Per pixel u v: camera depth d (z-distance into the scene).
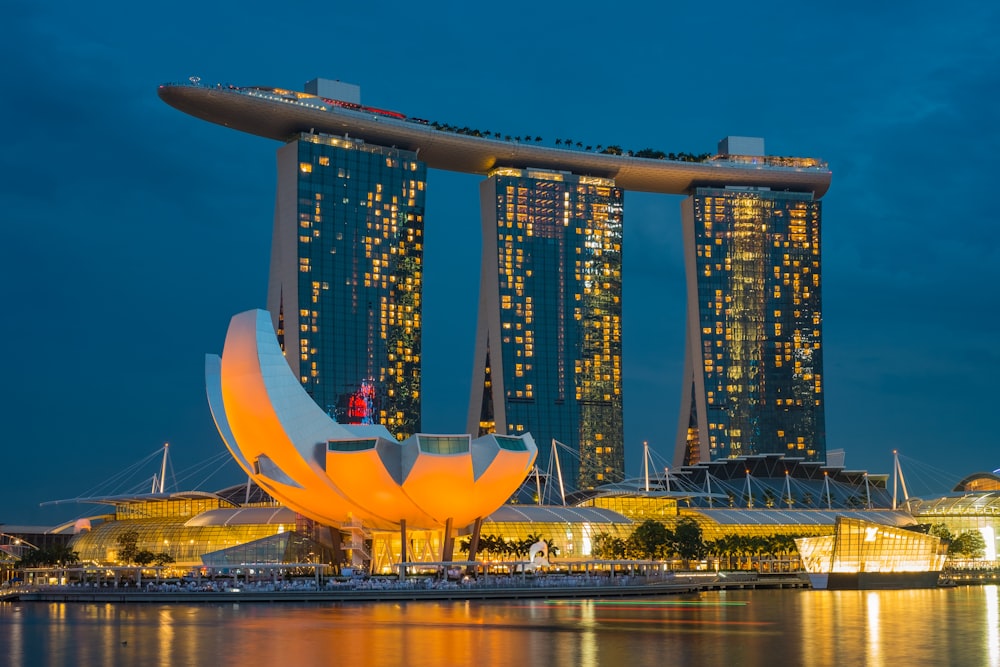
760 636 89.62
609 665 71.62
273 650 81.19
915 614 115.44
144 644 86.94
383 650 80.31
